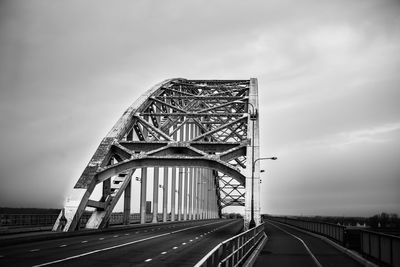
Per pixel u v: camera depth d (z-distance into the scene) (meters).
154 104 61.41
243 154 49.81
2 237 27.75
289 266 20.31
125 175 50.50
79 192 41.44
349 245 27.66
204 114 54.12
